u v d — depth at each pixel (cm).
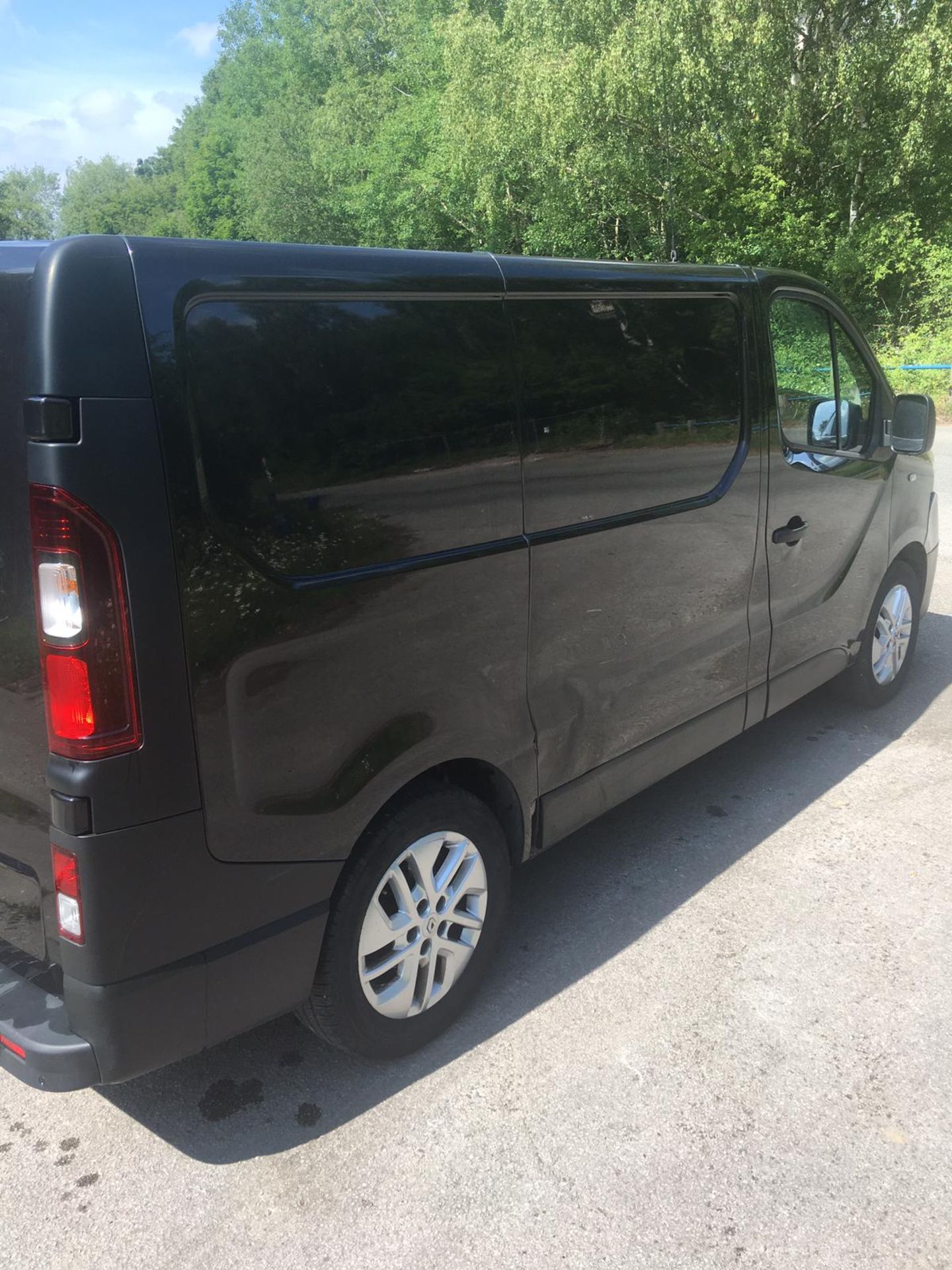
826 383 406
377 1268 206
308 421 214
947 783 425
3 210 9875
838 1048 268
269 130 4403
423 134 3325
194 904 208
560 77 2348
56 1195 227
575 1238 212
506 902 288
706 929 323
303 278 216
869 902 337
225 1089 260
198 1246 213
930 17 2102
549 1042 272
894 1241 211
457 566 249
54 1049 201
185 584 195
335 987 241
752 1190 224
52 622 187
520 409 265
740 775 436
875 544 454
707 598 347
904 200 2406
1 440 194
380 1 4172
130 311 187
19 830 214
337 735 227
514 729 277
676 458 323
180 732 198
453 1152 236
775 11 2197
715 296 339
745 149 2402
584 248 2792
